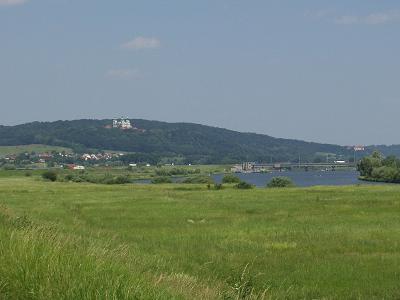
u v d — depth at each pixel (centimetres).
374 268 1875
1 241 1080
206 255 2127
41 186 9119
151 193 6906
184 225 3262
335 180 16738
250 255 2156
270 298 1367
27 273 903
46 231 1463
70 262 977
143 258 1688
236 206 4559
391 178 14438
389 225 3084
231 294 1251
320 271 1828
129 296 868
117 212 4106
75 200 5469
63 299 843
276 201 5044
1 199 5559
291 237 2675
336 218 3497
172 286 1084
